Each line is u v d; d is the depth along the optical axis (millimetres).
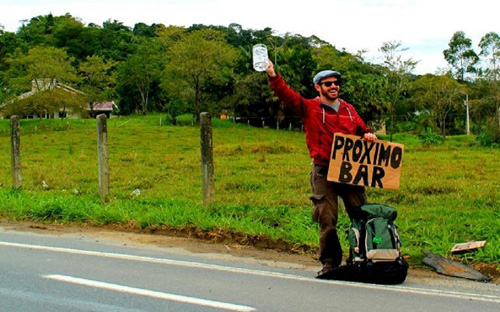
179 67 58812
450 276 6375
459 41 86188
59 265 6754
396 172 6203
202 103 61312
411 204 12094
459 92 58500
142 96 79688
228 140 44219
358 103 53906
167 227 8922
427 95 57438
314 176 6277
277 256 7406
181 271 6492
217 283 5961
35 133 45531
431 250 7402
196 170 19406
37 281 6047
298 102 6215
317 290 5688
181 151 32750
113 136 43094
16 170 12930
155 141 39969
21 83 63406
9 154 29328
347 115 6336
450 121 67625
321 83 6281
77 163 22781
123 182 16297
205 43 58250
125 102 85500
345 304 5219
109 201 11031
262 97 57469
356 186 6270
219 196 13203
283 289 5727
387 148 6180
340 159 6094
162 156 25266
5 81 67312
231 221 8664
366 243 5707
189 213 9289
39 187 15109
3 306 5219
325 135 6203
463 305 5215
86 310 5086
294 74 55969
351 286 5836
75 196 12250
